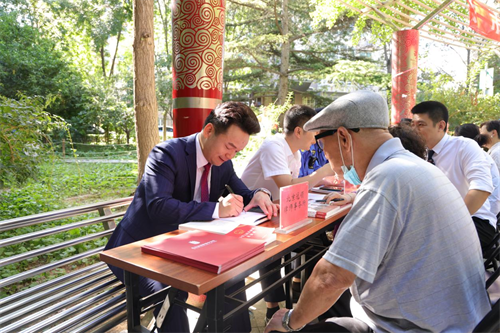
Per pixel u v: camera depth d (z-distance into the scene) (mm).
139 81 6312
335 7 11273
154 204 1873
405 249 1177
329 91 21906
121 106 20953
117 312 2035
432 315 1186
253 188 2895
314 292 1207
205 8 2852
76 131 20281
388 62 23391
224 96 21875
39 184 6930
